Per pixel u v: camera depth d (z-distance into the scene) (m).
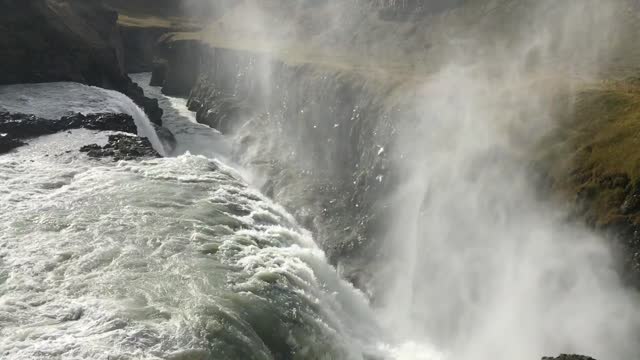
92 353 14.45
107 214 22.52
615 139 20.95
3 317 15.86
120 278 18.19
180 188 25.81
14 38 43.59
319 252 24.94
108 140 31.97
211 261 19.58
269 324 17.08
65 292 17.36
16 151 29.77
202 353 15.02
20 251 19.53
